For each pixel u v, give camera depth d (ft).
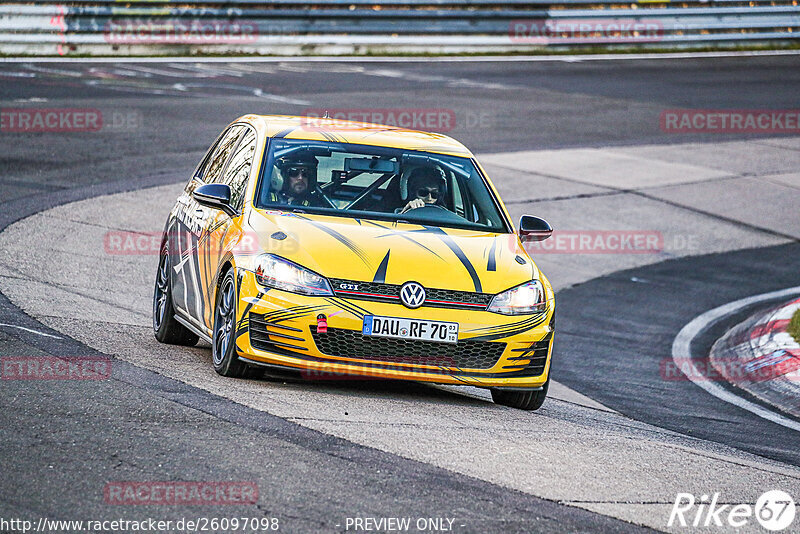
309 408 75.51
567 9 390.83
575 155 250.37
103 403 70.90
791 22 415.85
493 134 260.21
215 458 61.82
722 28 410.31
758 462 82.33
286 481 59.16
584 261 184.03
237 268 81.87
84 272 131.13
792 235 209.77
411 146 97.86
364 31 365.81
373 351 79.71
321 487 58.80
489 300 82.12
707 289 171.42
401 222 89.15
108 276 131.95
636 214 212.64
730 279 178.19
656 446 80.48
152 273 138.92
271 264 80.64
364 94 289.53
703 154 263.90
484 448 70.59
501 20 383.04
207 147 217.77
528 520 57.21
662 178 238.68
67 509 52.90
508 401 89.51
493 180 221.05
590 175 235.20
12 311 100.78
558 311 153.99
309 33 358.64
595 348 134.00
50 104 245.86
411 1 369.91
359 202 90.27
